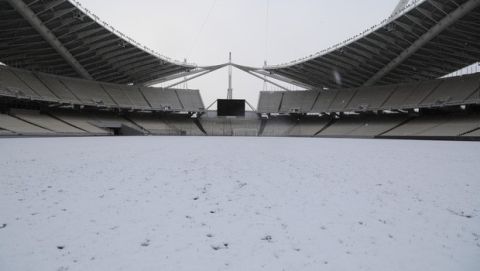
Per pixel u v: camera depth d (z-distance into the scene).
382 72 58.19
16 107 54.62
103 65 58.94
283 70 67.56
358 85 68.56
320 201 7.02
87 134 53.56
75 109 63.94
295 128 72.19
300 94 75.44
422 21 41.72
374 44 49.31
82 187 8.28
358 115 69.62
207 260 4.04
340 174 10.85
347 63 58.94
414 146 29.44
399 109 60.00
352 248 4.46
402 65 55.59
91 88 63.44
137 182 9.05
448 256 4.20
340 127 66.81
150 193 7.66
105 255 4.13
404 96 59.06
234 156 17.64
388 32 45.41
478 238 4.85
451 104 50.59
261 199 7.17
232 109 68.38
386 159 16.23
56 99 54.28
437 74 59.81
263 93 78.31
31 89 52.00
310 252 4.32
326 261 4.04
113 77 66.69
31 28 43.03
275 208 6.43
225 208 6.40
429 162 14.70
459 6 36.66
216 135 72.38
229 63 74.06
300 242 4.67
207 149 23.66
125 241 4.61
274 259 4.09
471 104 50.44
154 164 13.37
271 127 74.94
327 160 15.70
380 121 63.59
